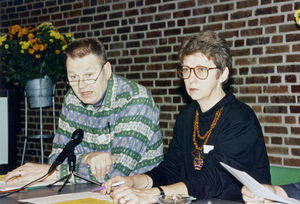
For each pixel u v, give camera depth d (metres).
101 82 2.19
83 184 1.99
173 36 4.02
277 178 2.23
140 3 4.25
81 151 2.32
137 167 2.27
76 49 2.13
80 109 2.33
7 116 3.65
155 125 2.28
